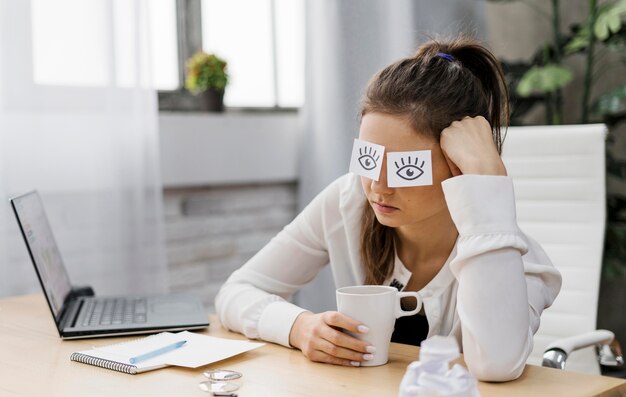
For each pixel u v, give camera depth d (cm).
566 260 180
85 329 134
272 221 305
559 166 183
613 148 298
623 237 271
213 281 288
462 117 119
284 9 313
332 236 145
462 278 110
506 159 189
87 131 236
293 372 109
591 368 166
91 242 238
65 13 231
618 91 268
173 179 265
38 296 177
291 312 126
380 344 111
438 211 122
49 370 113
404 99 116
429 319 130
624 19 289
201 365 111
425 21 289
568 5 309
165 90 279
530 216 186
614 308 303
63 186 233
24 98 224
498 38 323
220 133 278
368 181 119
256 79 307
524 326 107
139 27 243
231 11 299
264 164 293
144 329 136
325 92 289
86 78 235
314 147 295
